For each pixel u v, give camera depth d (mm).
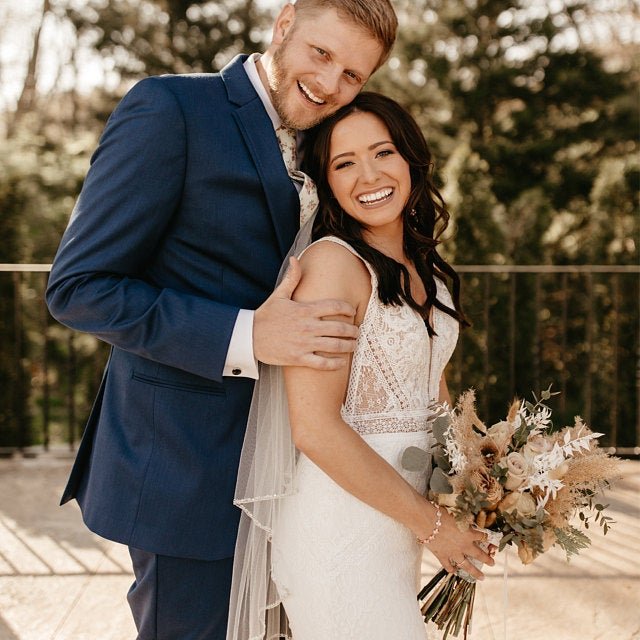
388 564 1782
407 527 1782
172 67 11359
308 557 1778
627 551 3402
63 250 1805
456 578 1913
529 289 5551
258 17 11336
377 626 1744
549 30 9305
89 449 2084
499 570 3244
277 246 1935
